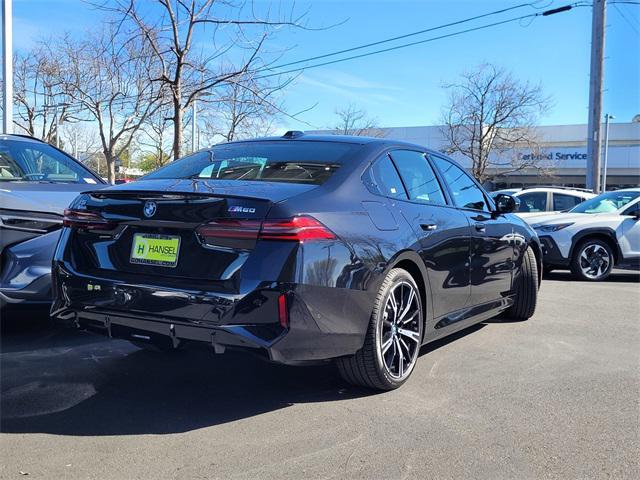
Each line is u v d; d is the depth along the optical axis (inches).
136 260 140.3
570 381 172.9
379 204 157.1
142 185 150.2
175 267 134.7
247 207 130.1
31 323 229.0
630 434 135.9
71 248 150.2
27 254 184.4
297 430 135.5
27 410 145.3
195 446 126.6
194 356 193.8
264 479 112.7
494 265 215.5
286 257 127.3
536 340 220.4
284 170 157.3
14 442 127.2
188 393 159.6
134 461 119.3
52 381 167.0
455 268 186.2
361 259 142.3
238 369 181.0
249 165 163.5
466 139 1481.3
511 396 159.3
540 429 137.9
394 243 154.1
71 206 154.2
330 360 144.9
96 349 198.7
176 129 412.8
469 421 141.9
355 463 119.6
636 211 400.5
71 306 145.5
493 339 221.5
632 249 396.8
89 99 757.3
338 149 167.3
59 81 797.9
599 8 664.4
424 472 116.3
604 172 1685.5
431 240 171.6
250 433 133.6
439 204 188.2
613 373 181.0
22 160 231.3
